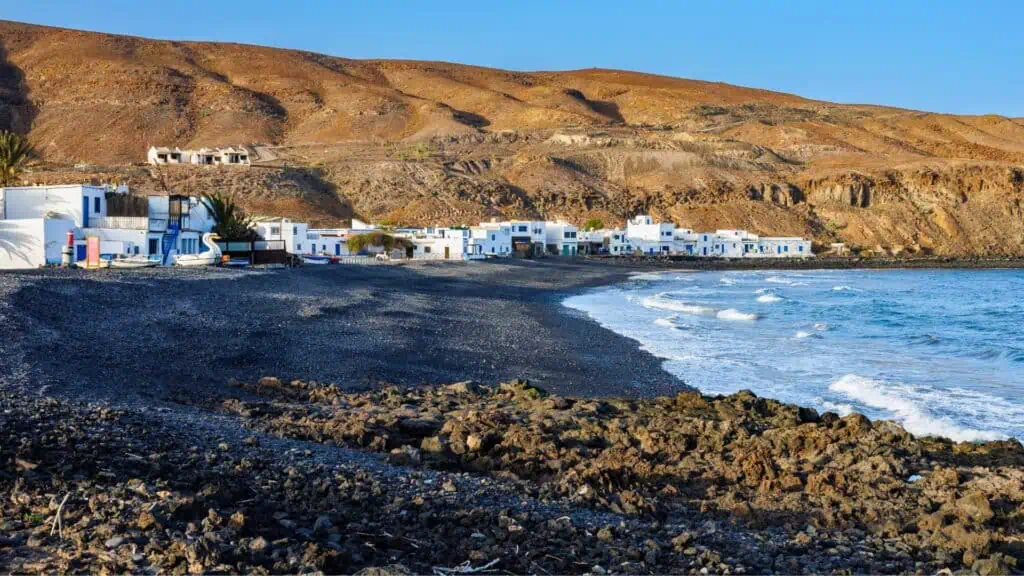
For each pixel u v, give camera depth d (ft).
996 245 582.76
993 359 126.11
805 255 525.75
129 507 34.88
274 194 476.13
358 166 563.89
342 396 76.64
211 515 34.58
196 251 212.84
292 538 34.47
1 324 80.74
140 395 65.82
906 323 175.83
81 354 76.84
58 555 30.17
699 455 61.00
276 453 50.29
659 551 38.14
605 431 67.10
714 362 117.19
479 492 45.98
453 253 343.26
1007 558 40.16
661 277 340.59
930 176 624.18
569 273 330.75
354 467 49.14
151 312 110.11
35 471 38.58
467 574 33.76
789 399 92.84
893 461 59.11
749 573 36.94
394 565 32.37
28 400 54.44
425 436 62.75
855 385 100.01
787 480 54.34
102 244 172.65
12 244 161.07
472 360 107.96
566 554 36.91
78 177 418.92
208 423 56.70
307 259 269.85
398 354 105.70
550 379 99.55
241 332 105.29
